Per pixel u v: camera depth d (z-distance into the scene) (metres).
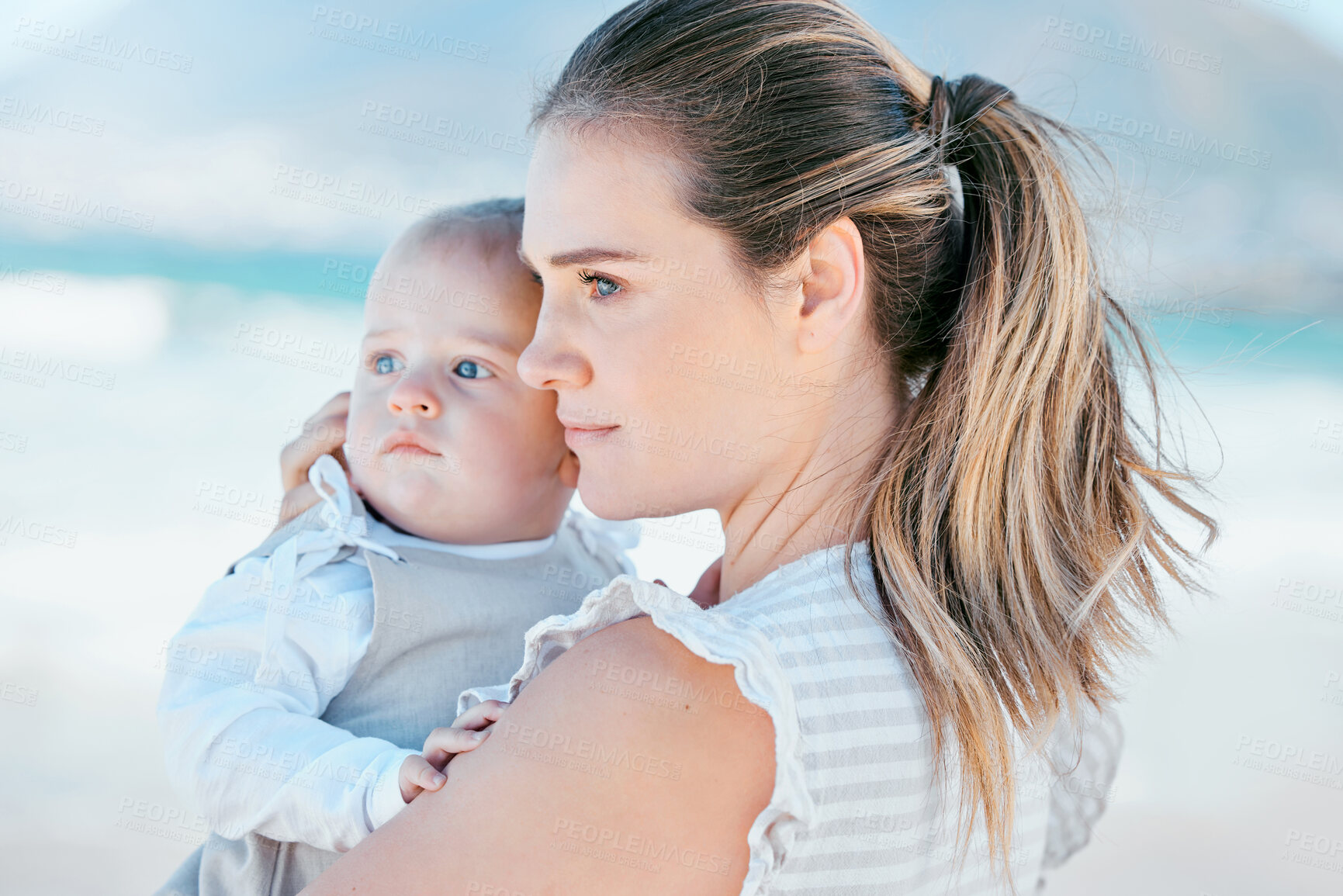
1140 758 3.85
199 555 5.56
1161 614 1.14
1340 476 6.66
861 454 1.01
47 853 3.06
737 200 0.93
